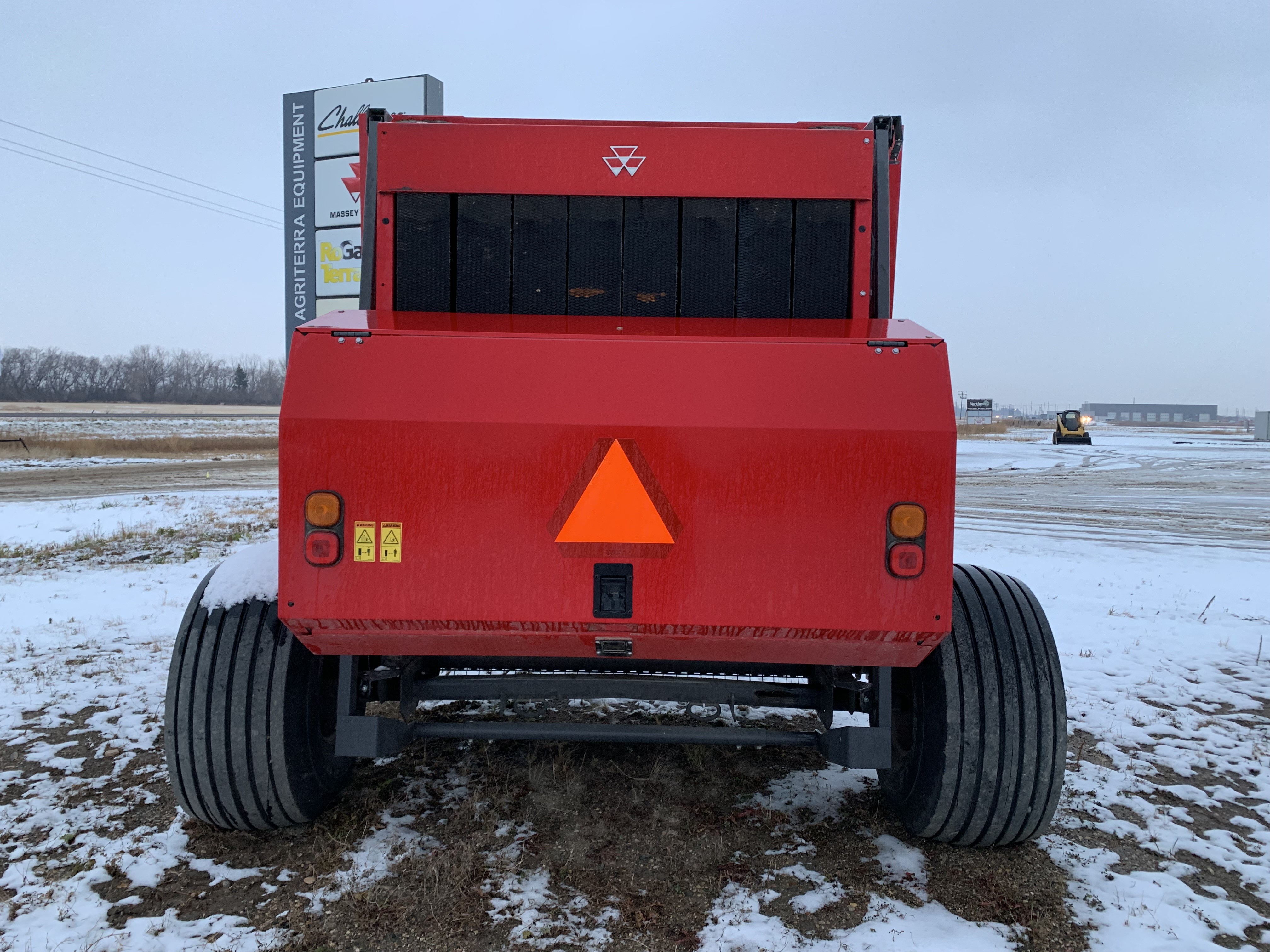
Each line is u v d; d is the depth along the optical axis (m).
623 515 2.39
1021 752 2.89
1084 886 3.00
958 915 2.78
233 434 48.62
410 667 3.12
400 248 3.09
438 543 2.40
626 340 2.44
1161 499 19.80
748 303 3.10
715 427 2.38
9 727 4.51
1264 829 3.56
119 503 16.41
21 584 8.94
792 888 2.91
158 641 6.47
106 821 3.39
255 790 2.95
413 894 2.83
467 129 3.07
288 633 3.02
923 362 2.44
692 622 2.42
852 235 3.10
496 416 2.38
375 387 2.40
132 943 2.55
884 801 3.60
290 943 2.57
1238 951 2.64
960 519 15.71
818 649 2.57
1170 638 6.99
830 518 2.40
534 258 3.09
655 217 3.10
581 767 3.94
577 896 2.85
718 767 3.98
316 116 9.74
